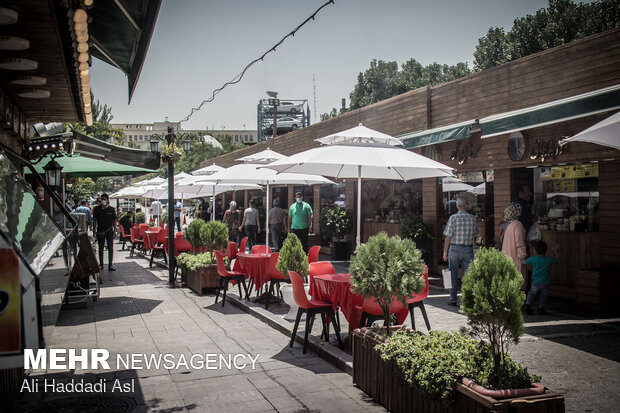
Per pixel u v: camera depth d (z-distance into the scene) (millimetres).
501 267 3611
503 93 10484
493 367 3602
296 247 7688
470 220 8719
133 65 7094
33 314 2850
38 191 10344
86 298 9125
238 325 7691
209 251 11234
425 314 6758
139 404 4516
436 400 3672
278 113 40688
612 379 5070
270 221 16531
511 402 3115
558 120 7738
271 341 6758
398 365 4059
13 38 4395
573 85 9008
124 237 22047
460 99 11688
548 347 6176
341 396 4727
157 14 5277
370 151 7137
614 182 8344
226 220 18844
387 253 5020
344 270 13180
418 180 13555
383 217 14945
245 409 4406
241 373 5395
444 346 4141
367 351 4754
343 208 16422
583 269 8461
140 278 12906
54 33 4363
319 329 7152
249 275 9273
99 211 13961
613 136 5434
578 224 9273
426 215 12727
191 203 42719
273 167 7828
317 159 6883
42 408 4422
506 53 25828
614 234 8352
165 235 15781
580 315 7906
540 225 9969
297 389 4914
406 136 11852
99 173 13992
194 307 9109
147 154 10969
